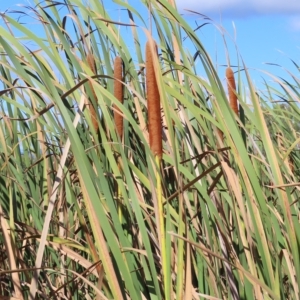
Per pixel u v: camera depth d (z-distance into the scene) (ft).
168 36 7.34
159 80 5.77
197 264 6.98
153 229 6.73
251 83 6.21
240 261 6.67
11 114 8.18
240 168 6.14
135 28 7.88
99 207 5.68
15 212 7.40
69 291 7.57
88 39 7.57
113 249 5.72
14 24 6.02
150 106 6.03
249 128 8.23
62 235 7.55
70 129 5.65
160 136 6.05
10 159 7.91
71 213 7.83
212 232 6.97
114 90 6.75
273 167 6.10
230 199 6.81
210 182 7.05
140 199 6.96
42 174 8.48
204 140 7.35
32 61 5.78
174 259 6.53
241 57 6.24
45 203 8.04
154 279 5.91
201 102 7.00
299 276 6.10
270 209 6.63
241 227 6.82
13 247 6.50
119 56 6.76
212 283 6.58
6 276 7.20
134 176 7.05
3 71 7.89
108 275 5.78
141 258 6.55
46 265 7.94
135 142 7.32
